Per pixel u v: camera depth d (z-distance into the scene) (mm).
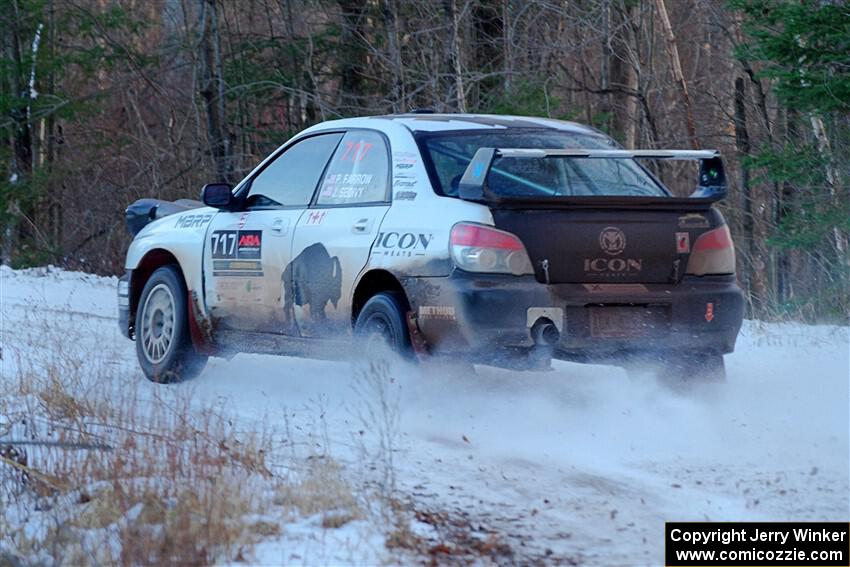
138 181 98750
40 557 18094
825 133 65750
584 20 85250
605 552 18016
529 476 22156
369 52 89812
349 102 92750
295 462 22562
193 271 32844
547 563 17484
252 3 101875
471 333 25562
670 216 26750
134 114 111938
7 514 20578
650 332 26500
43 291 61250
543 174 27641
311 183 30484
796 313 56250
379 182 28547
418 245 26609
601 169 28453
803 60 58031
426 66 83562
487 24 87875
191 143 99125
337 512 19250
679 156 26734
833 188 63188
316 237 29297
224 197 31953
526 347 25672
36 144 112125
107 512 19281
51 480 21188
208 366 35344
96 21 104125
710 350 27312
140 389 31734
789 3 57625
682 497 20734
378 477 21844
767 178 65188
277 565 17047
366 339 27719
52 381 28484
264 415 27797
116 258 96438
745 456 23188
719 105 89625
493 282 25625
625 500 20625
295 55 96188
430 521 19266
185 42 102500
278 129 101688
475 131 28688
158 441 22531
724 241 27344
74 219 99312
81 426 24422
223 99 90688
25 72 104625
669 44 89062
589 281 26125
